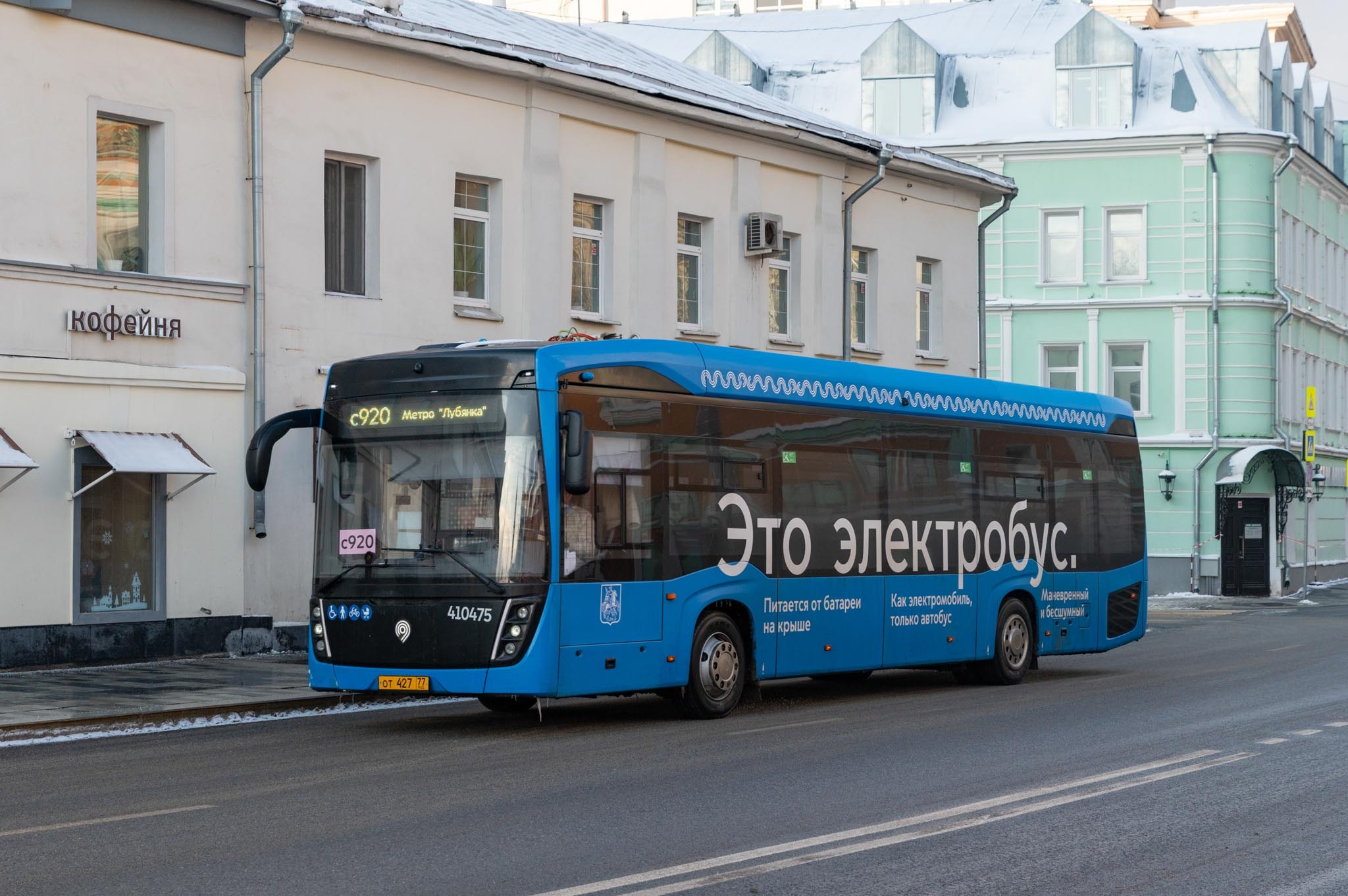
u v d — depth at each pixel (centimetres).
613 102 3262
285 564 2638
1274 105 6197
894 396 2158
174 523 2462
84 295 2359
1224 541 5719
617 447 1752
